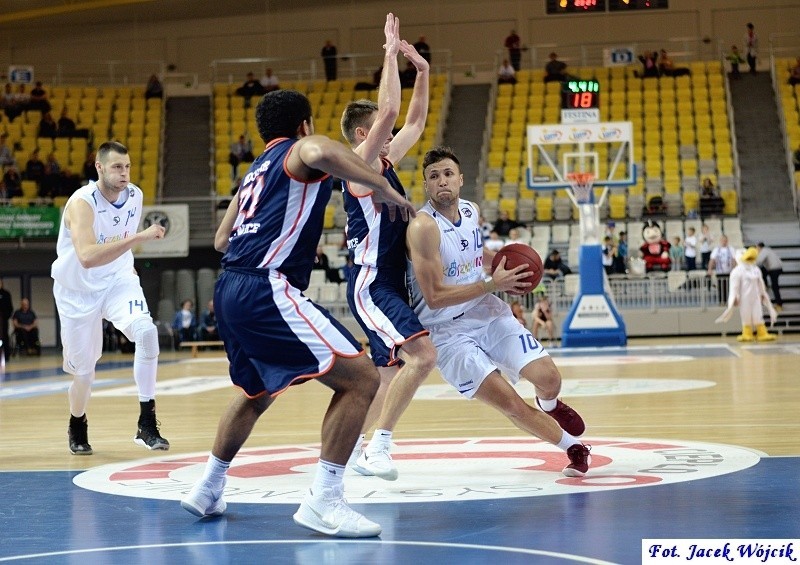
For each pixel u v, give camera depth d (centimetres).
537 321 1750
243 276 337
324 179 333
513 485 398
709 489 369
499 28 2498
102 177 533
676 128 2239
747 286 1644
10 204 2014
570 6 2180
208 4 2559
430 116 2291
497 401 421
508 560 269
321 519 315
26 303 1992
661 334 1825
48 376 1341
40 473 468
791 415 620
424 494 384
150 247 1970
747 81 2372
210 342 1720
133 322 536
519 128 2261
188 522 341
